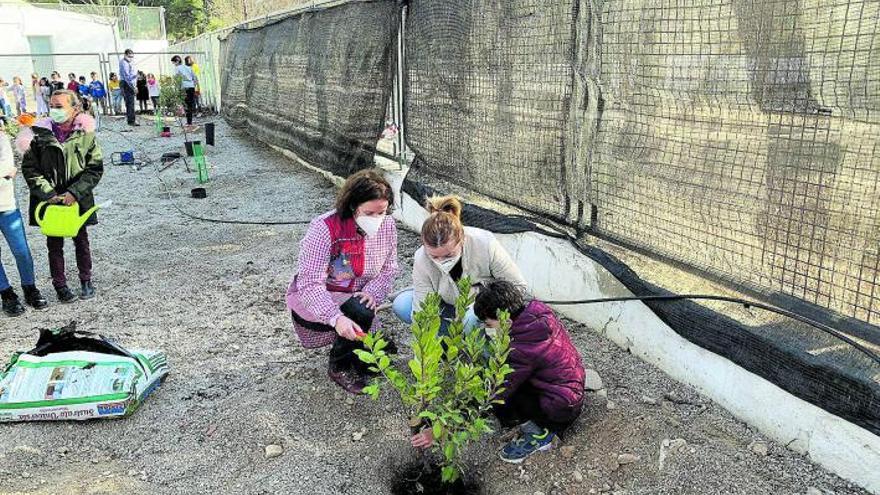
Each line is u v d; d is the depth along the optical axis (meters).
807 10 2.79
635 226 3.89
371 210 3.61
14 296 5.11
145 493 3.08
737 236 3.28
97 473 3.23
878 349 2.89
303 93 9.70
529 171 4.75
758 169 3.13
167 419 3.65
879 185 2.73
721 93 3.21
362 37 7.22
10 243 5.04
